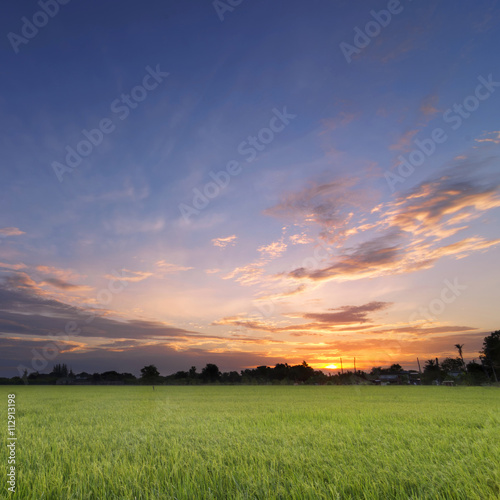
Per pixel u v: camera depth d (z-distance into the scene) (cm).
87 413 1820
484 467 588
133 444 891
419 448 763
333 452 738
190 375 10475
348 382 9675
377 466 607
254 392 4688
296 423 1284
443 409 1820
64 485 566
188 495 505
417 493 498
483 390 5056
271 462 663
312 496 482
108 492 531
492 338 9169
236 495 502
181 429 1146
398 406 2073
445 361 10256
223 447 834
